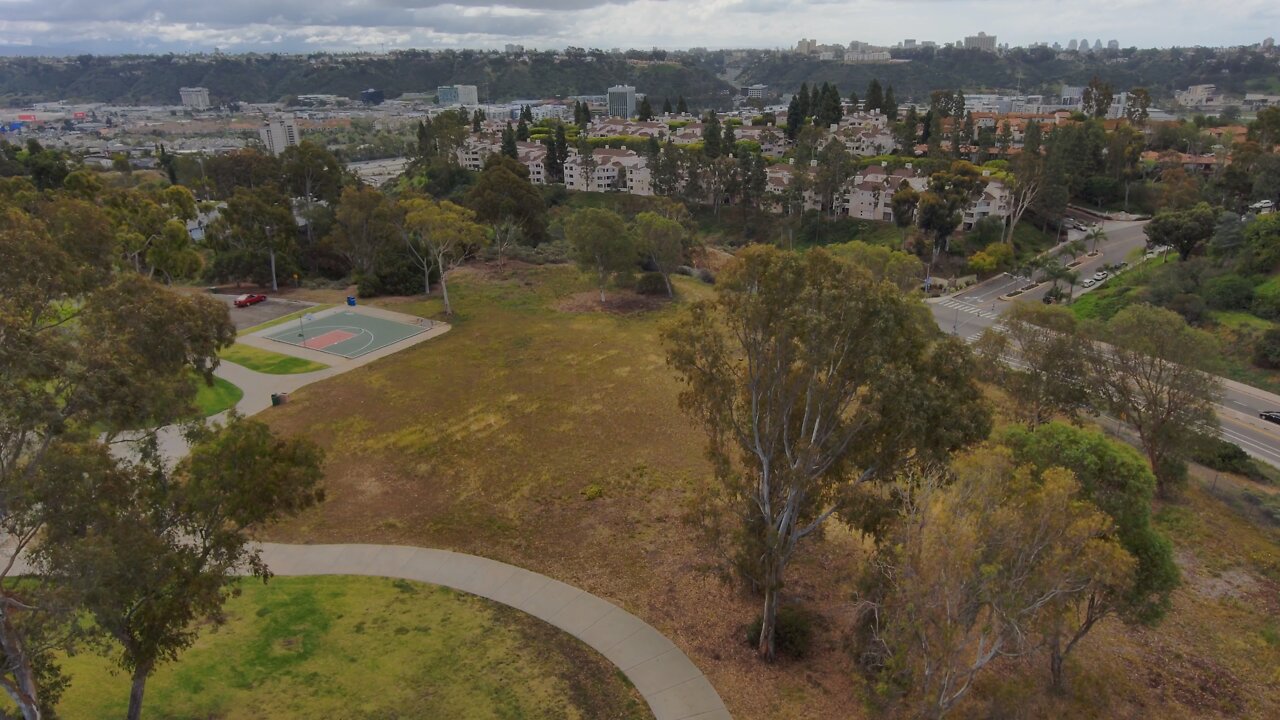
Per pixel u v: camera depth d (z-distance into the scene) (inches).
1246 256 2704.2
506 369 2039.9
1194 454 1481.3
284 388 1923.0
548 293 2815.0
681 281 3009.4
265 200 3137.3
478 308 2632.9
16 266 759.7
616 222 2637.8
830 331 800.3
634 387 1905.8
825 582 1124.5
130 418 695.1
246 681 884.6
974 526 657.0
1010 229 3853.3
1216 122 6141.7
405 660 938.1
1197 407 1386.6
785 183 4781.0
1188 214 3065.9
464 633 997.2
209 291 2881.4
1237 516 1386.6
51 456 582.6
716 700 890.7
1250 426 1904.5
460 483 1428.4
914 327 856.3
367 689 883.4
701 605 1067.3
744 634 1008.2
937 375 868.0
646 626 1021.2
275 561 1162.0
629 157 5585.6
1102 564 682.2
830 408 879.1
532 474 1460.4
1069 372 1472.7
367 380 1971.0
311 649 950.4
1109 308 2741.1
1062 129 4722.0
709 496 980.6
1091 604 856.9
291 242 3009.4
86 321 788.6
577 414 1743.4
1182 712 901.8
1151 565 841.5
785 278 828.0
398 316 2556.6
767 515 932.6
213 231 2967.5
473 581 1120.8
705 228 4778.5
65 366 626.5
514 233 3430.1
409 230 2876.5
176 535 728.3
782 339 846.5
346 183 4247.0
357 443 1600.6
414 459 1528.1
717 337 904.9
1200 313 2506.2
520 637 993.5
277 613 1024.2
